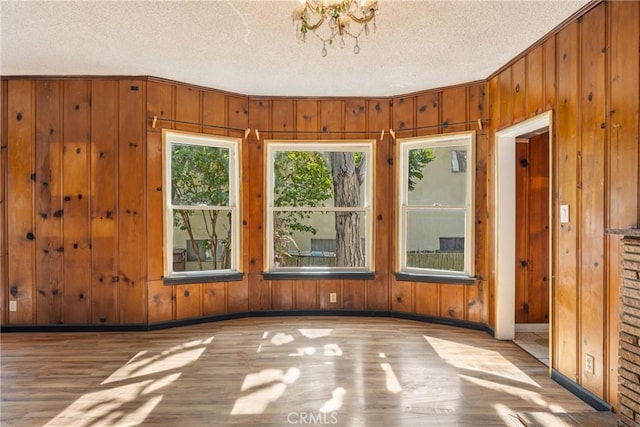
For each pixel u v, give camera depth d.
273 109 4.29
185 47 3.08
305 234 4.43
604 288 2.25
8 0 2.39
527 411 2.26
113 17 2.61
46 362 2.96
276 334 3.65
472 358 3.07
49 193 3.67
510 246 3.54
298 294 4.33
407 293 4.18
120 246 3.70
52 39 2.93
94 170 3.68
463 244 3.99
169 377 2.70
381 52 3.14
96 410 2.26
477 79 3.74
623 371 1.98
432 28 2.72
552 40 2.75
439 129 4.00
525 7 2.43
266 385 2.58
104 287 3.70
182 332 3.70
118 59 3.31
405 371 2.81
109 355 3.10
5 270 3.67
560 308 2.65
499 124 3.51
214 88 4.05
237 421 2.14
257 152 4.30
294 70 3.55
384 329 3.81
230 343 3.39
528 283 3.88
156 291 3.77
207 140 4.08
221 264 4.24
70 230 3.68
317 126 4.30
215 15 2.59
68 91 3.67
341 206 4.42
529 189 3.92
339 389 2.53
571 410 2.28
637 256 1.89
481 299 3.78
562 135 2.63
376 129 4.28
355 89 4.05
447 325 3.94
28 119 3.66
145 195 3.71
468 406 2.32
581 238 2.45
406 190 4.26
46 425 2.10
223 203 4.25
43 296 3.68
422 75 3.65
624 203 2.11
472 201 3.82
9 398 2.40
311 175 4.43
